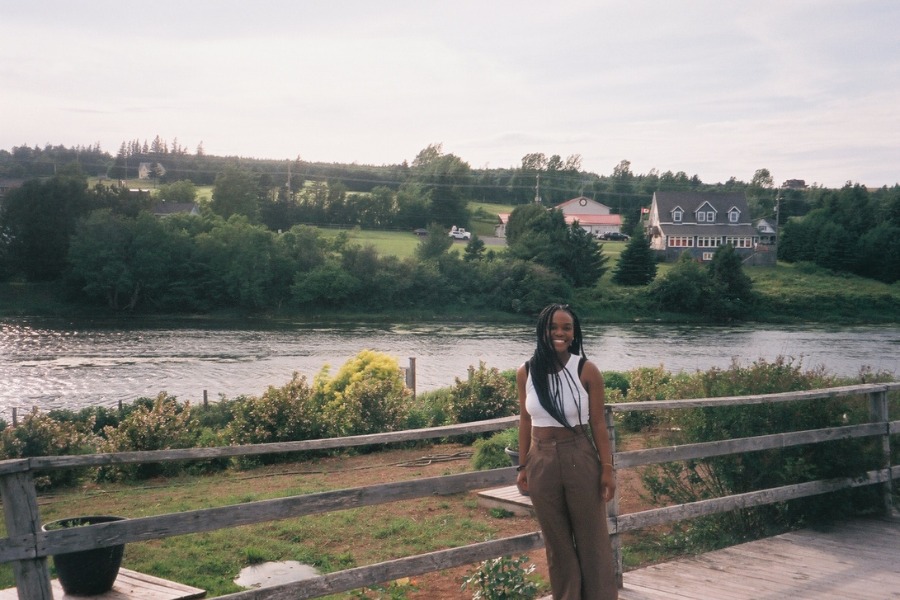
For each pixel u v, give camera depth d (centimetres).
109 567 558
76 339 6131
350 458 1294
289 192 14075
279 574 651
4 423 1758
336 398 1641
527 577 607
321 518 818
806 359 5322
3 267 9475
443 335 6819
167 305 8788
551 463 438
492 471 509
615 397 1439
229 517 400
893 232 11806
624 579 561
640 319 8838
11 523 337
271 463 1293
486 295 9075
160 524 377
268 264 8762
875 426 712
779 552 621
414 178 19575
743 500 617
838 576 563
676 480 734
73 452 1190
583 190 19200
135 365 4681
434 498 909
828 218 13138
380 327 7569
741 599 518
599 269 9906
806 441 661
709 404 604
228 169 13488
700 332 7475
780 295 9688
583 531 442
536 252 9819
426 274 9056
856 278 11431
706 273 9344
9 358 4953
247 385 3966
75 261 8669
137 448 1177
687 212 12675
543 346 446
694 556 616
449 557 475
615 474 547
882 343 6506
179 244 8888
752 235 12512
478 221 16162
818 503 689
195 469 1232
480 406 1520
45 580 345
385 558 688
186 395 3647
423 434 511
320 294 8681
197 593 574
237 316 8538
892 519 716
